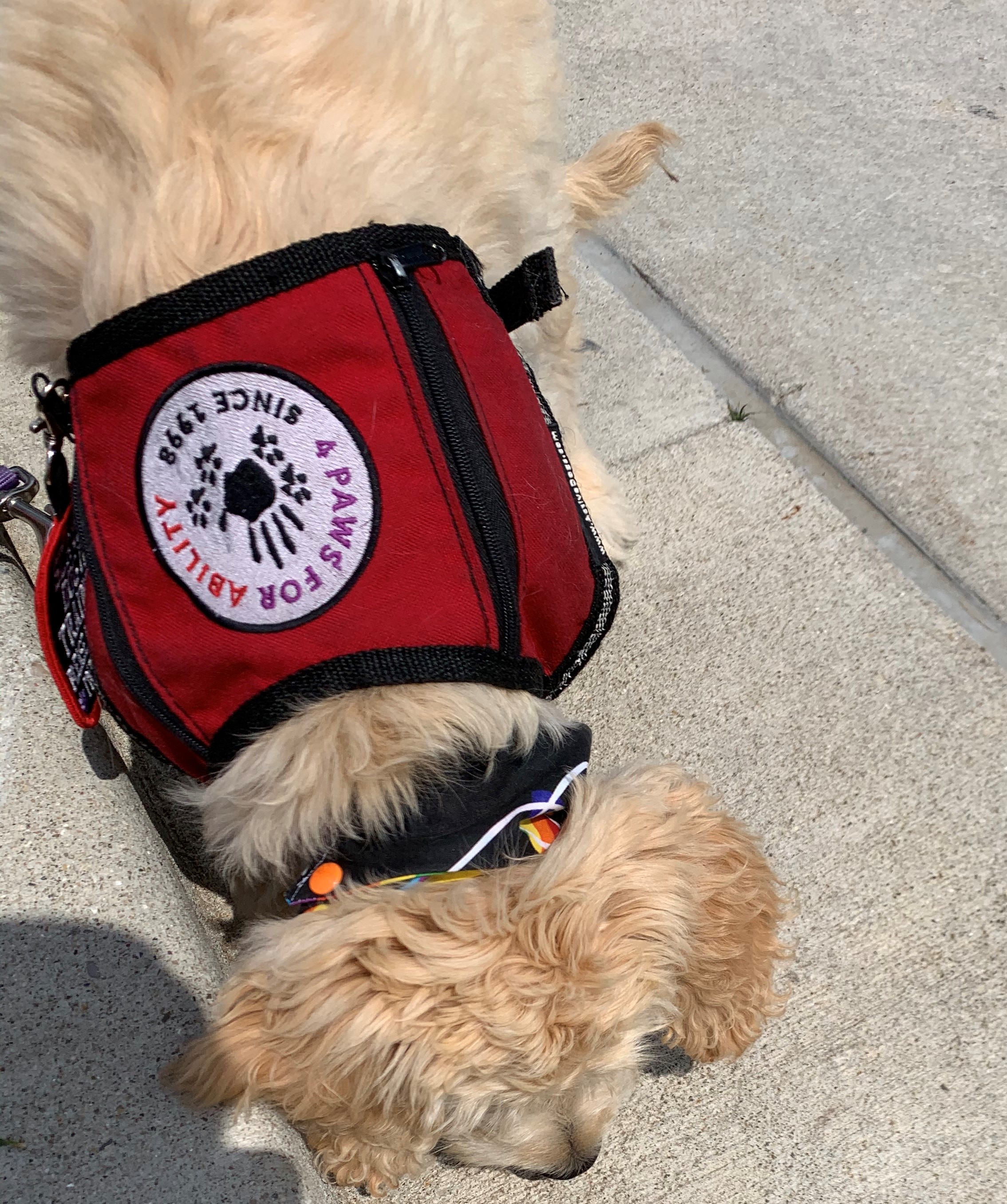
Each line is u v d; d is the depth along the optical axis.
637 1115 0.56
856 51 1.05
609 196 0.76
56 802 0.52
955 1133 0.55
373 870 0.44
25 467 0.70
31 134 0.47
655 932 0.43
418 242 0.46
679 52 1.05
